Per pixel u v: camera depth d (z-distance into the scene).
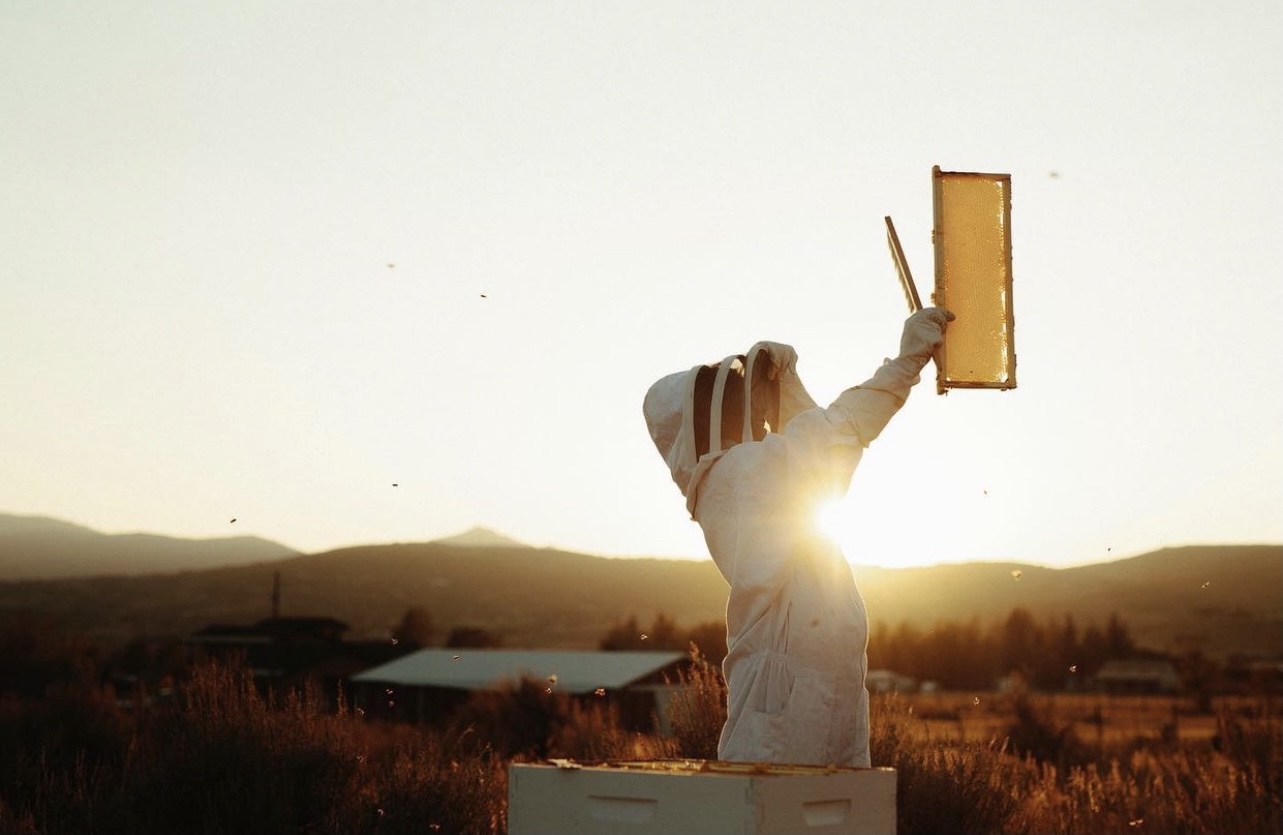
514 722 30.34
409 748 13.01
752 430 9.89
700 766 6.46
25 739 21.33
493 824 11.96
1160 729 55.88
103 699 24.91
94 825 11.52
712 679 14.11
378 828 11.25
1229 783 16.53
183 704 13.38
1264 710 19.02
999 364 9.55
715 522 9.55
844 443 9.34
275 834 11.24
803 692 8.97
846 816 5.96
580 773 6.08
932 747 13.23
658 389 10.32
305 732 12.23
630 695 42.69
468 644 92.31
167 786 11.65
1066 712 85.19
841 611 9.20
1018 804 13.50
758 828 5.55
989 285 9.62
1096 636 158.88
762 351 9.95
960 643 154.75
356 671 68.12
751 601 9.20
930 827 11.84
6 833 11.20
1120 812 16.12
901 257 9.80
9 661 56.31
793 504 9.26
